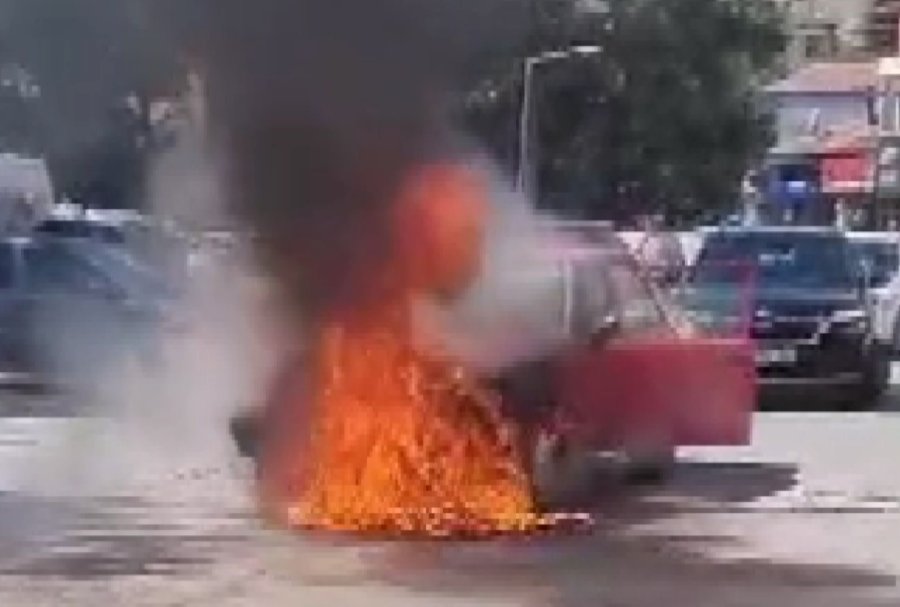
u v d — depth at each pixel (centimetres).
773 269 2566
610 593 1209
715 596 1205
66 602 1181
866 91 8844
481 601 1180
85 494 1650
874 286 3061
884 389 2633
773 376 2392
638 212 6981
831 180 8519
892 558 1349
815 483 1730
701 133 6981
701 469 1820
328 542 1394
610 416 1580
